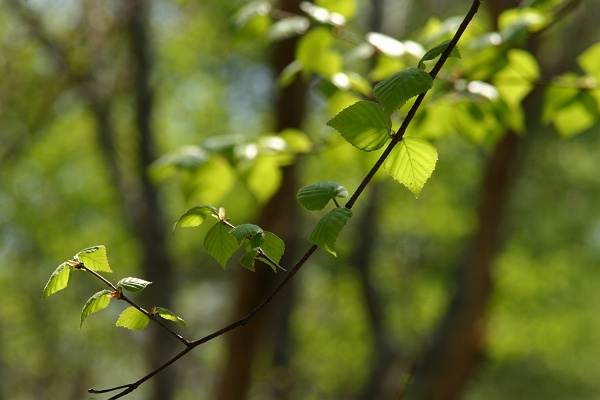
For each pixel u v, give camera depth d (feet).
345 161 10.35
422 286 60.70
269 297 4.77
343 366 64.03
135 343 66.03
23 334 69.46
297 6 13.57
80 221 61.87
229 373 18.43
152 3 43.14
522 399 63.57
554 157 55.83
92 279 62.23
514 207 57.88
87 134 57.77
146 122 45.09
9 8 31.60
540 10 9.78
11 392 71.00
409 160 4.87
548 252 58.80
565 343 55.21
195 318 61.41
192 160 9.64
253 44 55.47
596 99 9.98
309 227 55.77
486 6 14.35
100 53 33.47
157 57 56.49
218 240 5.34
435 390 23.79
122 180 46.62
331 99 10.15
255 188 10.18
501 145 21.22
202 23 54.85
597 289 60.34
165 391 42.42
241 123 65.67
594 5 28.91
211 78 63.67
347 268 57.21
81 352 71.51
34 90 34.71
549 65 26.45
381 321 49.70
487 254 22.89
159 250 44.80
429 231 59.31
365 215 51.80
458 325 23.47
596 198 59.11
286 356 51.93
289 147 10.14
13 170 55.62
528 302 54.03
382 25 39.86
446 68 10.09
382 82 4.77
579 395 64.39
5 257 66.18
